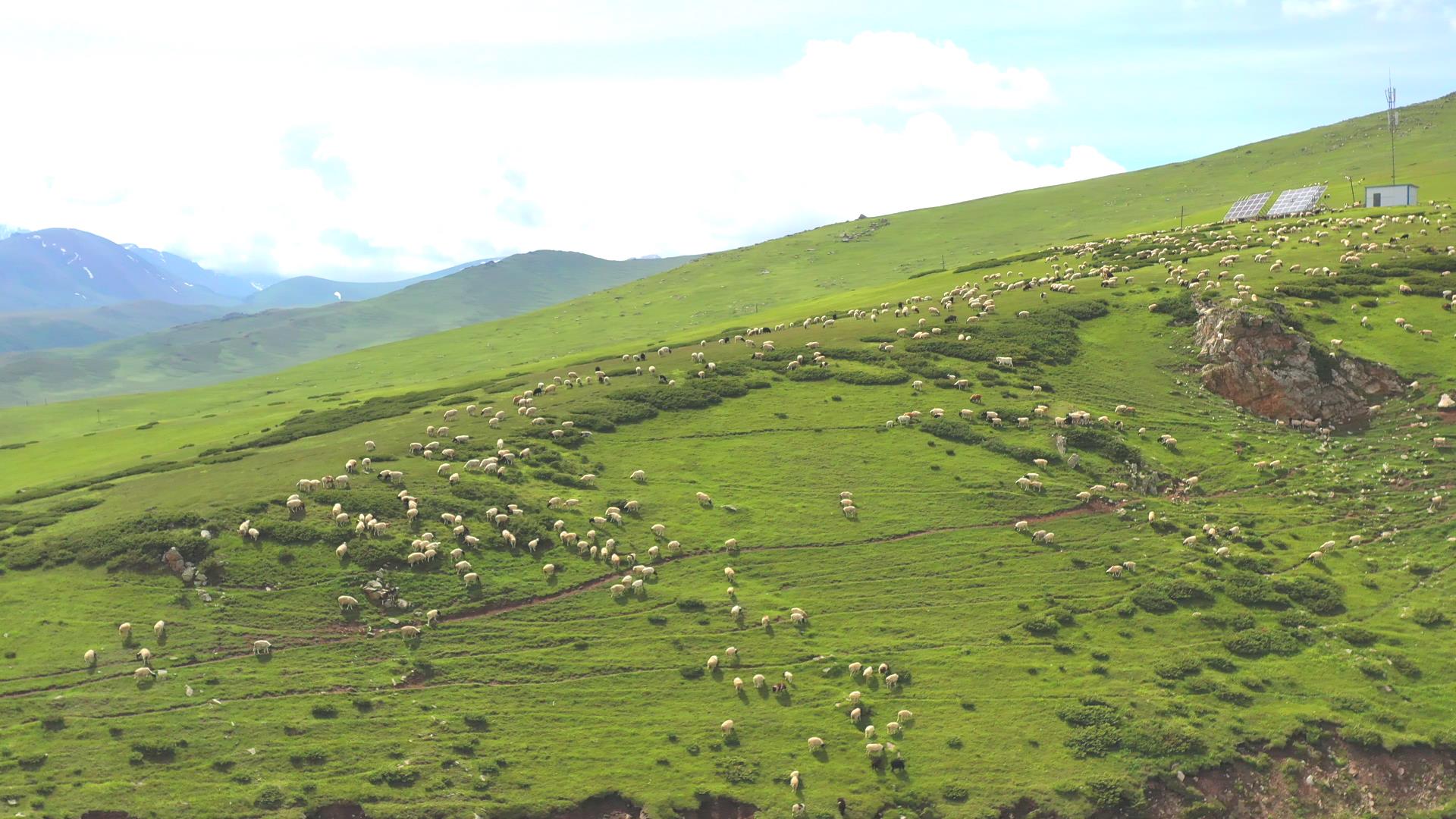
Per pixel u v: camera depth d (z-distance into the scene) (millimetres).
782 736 63312
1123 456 95188
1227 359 108188
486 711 64625
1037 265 163750
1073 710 65312
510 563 78562
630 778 59625
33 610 71562
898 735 63375
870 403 107125
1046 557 81750
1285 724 64125
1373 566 80062
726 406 107812
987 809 57812
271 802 56625
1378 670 68250
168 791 57094
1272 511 88562
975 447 97312
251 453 105375
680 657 70125
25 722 61406
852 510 87375
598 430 101625
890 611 75562
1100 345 117938
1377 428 100000
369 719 63188
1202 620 74438
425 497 84750
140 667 66062
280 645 69188
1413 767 61625
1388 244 135750
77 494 95375
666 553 81438
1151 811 58906
